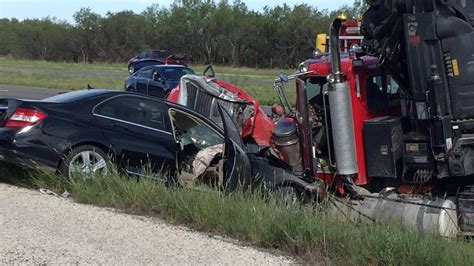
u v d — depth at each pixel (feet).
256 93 81.82
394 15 24.07
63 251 17.76
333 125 24.94
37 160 26.21
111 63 224.74
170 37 222.48
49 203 23.54
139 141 27.89
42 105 26.84
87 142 26.71
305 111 26.37
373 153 25.40
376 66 26.05
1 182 27.84
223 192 23.35
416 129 24.35
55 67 182.39
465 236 23.39
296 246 18.31
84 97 27.84
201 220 20.74
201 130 29.91
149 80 72.49
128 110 28.25
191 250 18.21
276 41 201.57
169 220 21.62
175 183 25.98
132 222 21.08
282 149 27.22
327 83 25.35
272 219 19.69
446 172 23.36
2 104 27.43
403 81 25.23
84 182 24.93
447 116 22.94
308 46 198.80
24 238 18.86
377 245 17.37
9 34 281.13
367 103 25.95
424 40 22.98
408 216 23.15
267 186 25.59
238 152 25.30
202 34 215.51
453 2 22.90
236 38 205.57
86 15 239.30
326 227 18.83
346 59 26.22
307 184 25.43
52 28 251.60
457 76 22.93
